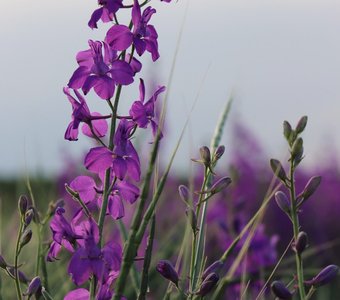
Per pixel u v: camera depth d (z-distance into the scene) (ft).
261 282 2.68
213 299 2.24
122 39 1.88
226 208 3.34
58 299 2.70
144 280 1.84
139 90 1.92
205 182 2.02
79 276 1.84
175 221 4.57
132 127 1.90
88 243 1.86
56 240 1.87
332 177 5.82
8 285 2.88
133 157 1.89
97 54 1.90
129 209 3.62
